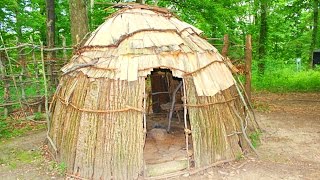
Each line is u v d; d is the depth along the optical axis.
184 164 6.66
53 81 11.89
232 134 7.19
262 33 20.45
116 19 7.49
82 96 6.62
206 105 6.77
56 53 12.77
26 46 10.62
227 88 7.27
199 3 14.66
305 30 25.41
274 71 21.59
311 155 7.59
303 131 9.67
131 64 6.41
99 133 6.22
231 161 7.03
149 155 7.17
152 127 9.50
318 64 23.52
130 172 6.10
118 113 6.22
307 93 16.50
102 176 6.12
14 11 16.42
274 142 8.62
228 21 16.19
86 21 11.03
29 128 10.55
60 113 7.29
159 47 6.63
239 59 10.45
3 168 7.21
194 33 7.79
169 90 10.38
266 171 6.62
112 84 6.35
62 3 18.41
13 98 11.29
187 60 6.77
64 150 6.85
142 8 7.78
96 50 7.05
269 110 12.76
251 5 21.02
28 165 7.32
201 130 6.64
